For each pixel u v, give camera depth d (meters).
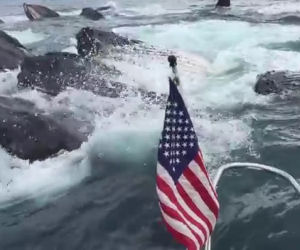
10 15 29.75
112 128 10.18
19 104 10.66
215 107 11.59
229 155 8.83
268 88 12.31
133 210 7.32
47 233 6.89
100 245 6.57
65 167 8.72
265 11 24.08
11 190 8.08
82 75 12.64
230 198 7.40
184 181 5.15
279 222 6.79
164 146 5.16
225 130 9.97
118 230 6.87
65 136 9.22
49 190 8.06
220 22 21.66
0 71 13.60
